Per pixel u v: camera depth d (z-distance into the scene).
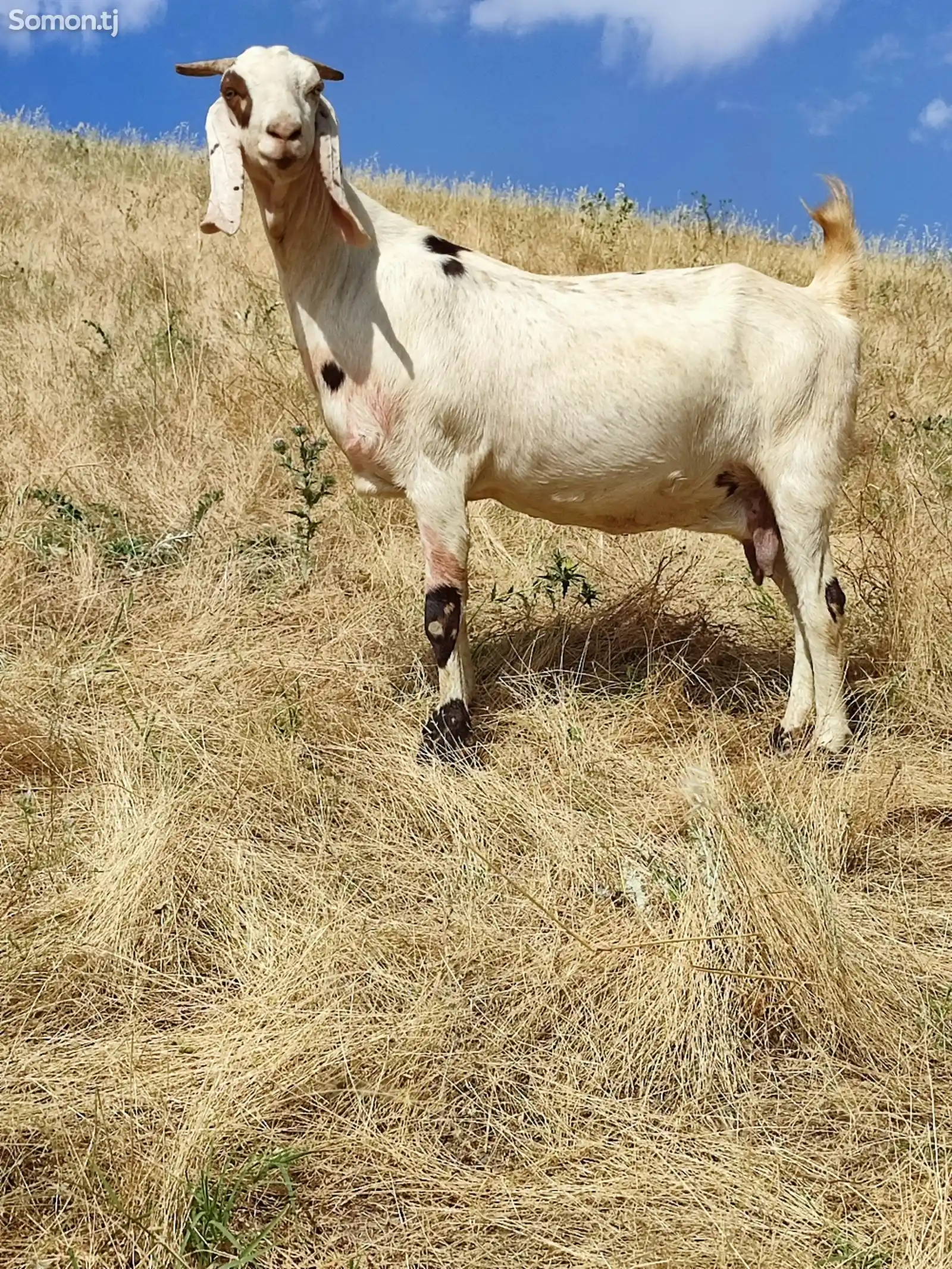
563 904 3.39
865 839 3.75
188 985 3.09
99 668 4.50
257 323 7.98
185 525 5.73
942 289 11.16
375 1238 2.42
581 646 4.83
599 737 4.23
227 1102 2.64
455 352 3.94
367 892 3.46
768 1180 2.54
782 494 4.09
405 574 5.33
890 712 4.45
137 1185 2.44
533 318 3.99
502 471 4.13
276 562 5.40
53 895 3.31
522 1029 2.96
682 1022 2.91
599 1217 2.45
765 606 5.15
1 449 6.16
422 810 3.78
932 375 8.36
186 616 4.91
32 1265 2.31
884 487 6.06
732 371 3.98
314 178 3.89
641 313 4.02
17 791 3.86
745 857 3.23
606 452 4.03
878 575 5.36
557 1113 2.73
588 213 11.78
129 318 8.54
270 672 4.54
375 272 4.00
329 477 5.59
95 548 5.30
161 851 3.38
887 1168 2.58
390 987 3.06
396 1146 2.60
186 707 4.25
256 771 3.86
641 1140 2.64
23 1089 2.70
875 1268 2.32
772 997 3.00
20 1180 2.50
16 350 7.73
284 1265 2.35
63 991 3.00
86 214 11.95
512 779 3.95
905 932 3.34
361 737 4.18
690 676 4.70
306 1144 2.60
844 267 4.21
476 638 4.88
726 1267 2.33
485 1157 2.64
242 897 3.35
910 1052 2.89
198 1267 2.33
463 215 11.98
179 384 7.08
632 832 3.68
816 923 3.09
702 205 11.00
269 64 3.68
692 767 3.81
